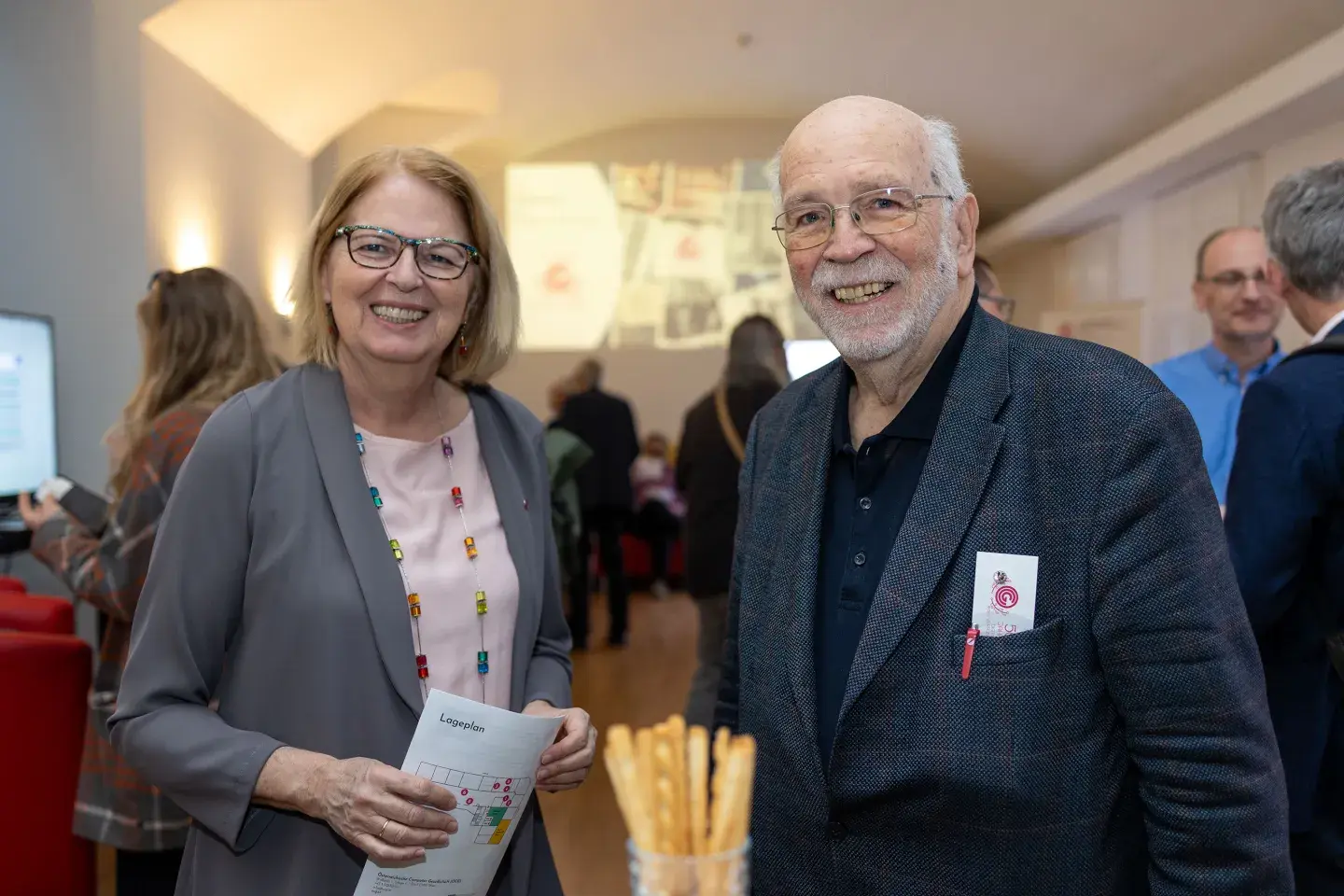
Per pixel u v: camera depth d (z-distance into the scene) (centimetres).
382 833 97
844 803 104
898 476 111
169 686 110
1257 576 134
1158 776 98
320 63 531
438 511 123
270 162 536
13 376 293
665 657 578
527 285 993
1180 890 97
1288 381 136
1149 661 97
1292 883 97
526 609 126
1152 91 691
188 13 409
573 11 661
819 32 736
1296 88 509
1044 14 645
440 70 651
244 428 115
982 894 100
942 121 115
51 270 373
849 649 108
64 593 346
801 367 991
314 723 110
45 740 203
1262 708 98
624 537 846
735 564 135
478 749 100
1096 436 100
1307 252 146
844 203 105
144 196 385
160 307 175
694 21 716
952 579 102
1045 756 98
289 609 111
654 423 999
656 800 65
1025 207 980
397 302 115
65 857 206
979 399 106
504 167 986
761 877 112
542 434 142
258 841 111
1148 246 784
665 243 996
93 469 372
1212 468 262
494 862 108
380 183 117
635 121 964
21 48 371
